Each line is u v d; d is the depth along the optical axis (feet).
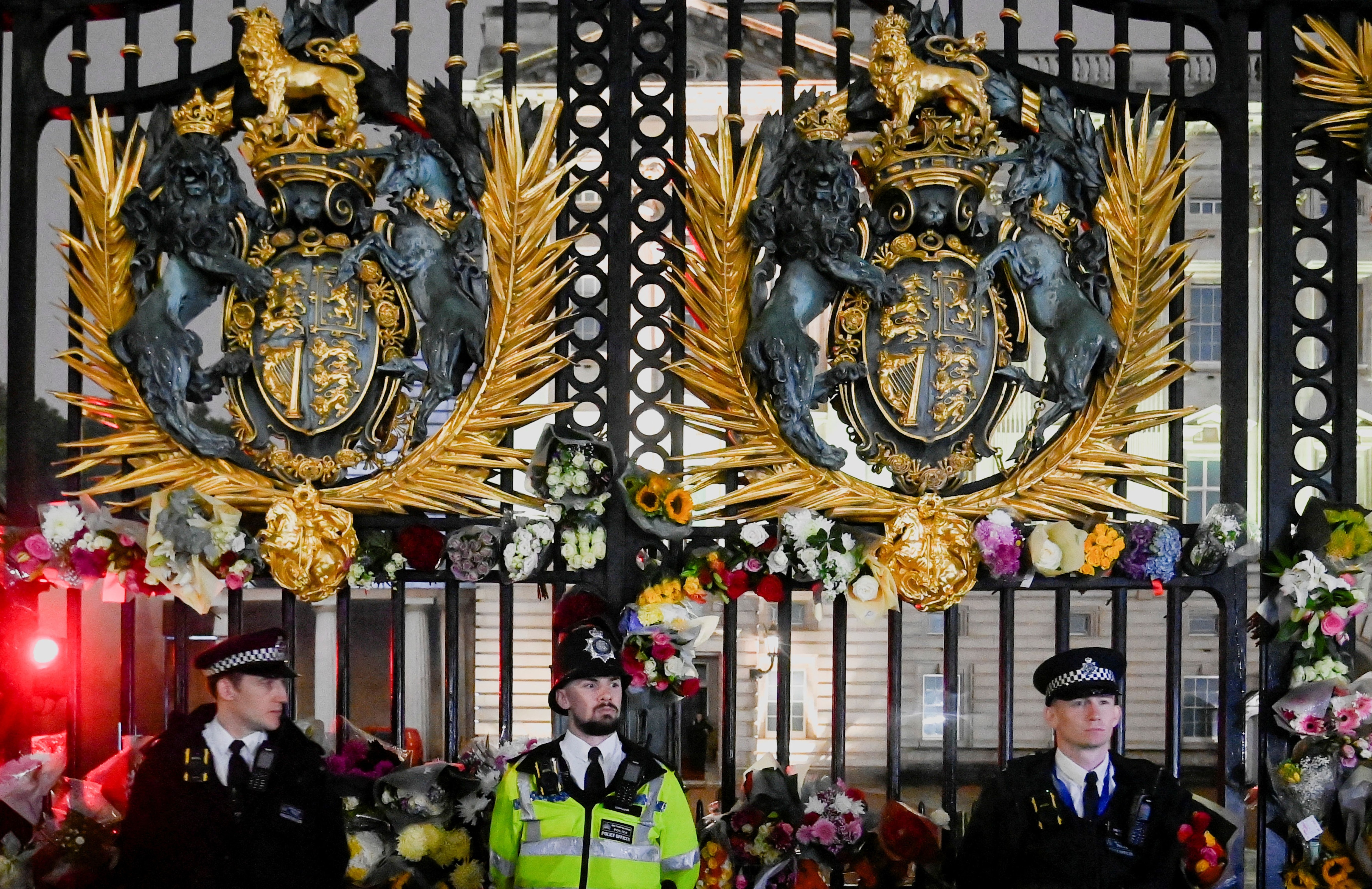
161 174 15.79
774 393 15.40
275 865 13.07
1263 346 16.21
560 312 16.14
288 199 15.57
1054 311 16.08
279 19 16.10
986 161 15.75
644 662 15.12
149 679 31.50
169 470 15.46
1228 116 16.44
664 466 15.90
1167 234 17.49
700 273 15.80
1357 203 16.25
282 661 13.64
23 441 15.75
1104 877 13.15
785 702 15.61
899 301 15.85
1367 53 16.21
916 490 15.83
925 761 37.42
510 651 15.65
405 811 15.14
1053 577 15.72
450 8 16.16
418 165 15.56
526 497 15.58
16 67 16.20
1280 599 15.52
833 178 15.52
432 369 15.25
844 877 15.42
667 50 16.26
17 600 15.78
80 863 14.70
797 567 15.21
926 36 16.31
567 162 16.01
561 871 13.07
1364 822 14.82
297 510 15.17
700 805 15.93
